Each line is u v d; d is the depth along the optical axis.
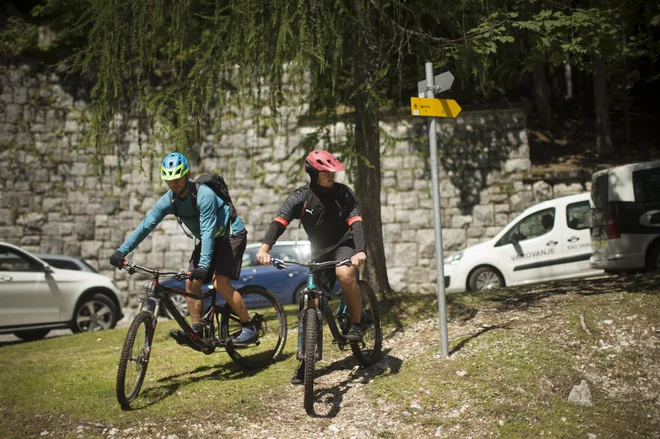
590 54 7.48
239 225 5.74
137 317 5.14
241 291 6.05
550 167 16.38
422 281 15.58
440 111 5.64
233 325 5.86
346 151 7.39
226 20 7.03
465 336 6.14
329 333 6.84
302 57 6.59
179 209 5.43
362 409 4.96
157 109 7.29
